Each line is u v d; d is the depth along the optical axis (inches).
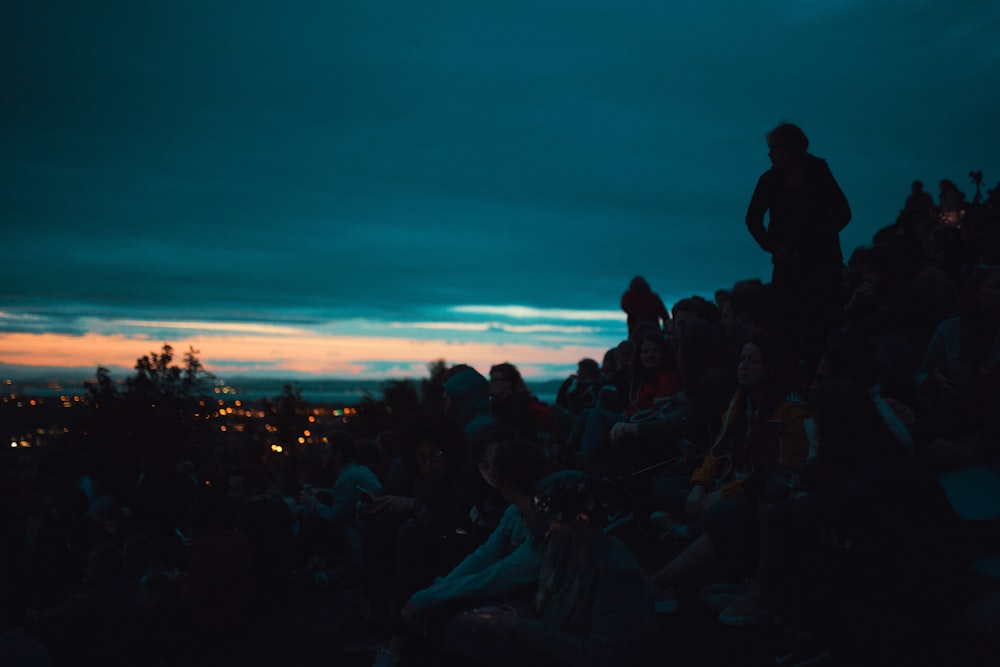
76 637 255.6
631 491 270.7
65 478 453.1
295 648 270.7
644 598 143.7
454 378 264.8
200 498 295.1
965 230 406.3
